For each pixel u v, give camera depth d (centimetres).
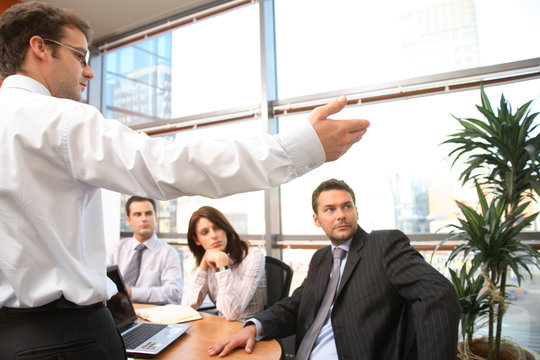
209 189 52
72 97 70
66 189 57
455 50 239
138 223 231
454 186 231
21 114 54
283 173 53
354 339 126
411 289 120
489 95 228
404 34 254
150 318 143
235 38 309
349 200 155
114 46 362
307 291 152
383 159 251
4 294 57
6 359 56
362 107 259
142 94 352
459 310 112
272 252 265
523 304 203
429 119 242
